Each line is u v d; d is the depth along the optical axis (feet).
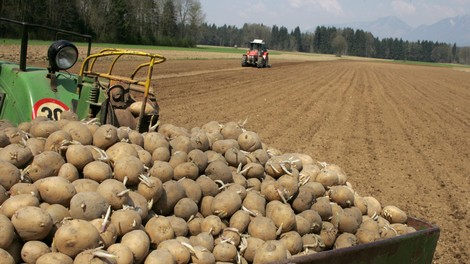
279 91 92.12
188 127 47.42
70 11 209.87
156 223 12.74
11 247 10.73
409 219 18.30
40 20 186.50
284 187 15.44
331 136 51.78
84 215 11.67
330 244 15.79
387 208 18.51
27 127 15.56
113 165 14.07
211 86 87.97
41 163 12.93
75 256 10.76
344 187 17.17
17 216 10.76
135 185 13.57
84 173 13.29
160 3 335.47
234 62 182.91
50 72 19.97
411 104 89.45
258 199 15.16
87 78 21.25
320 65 238.68
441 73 251.39
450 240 25.72
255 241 13.75
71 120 16.56
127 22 274.16
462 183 37.04
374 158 43.27
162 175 14.23
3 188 12.00
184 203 13.94
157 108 20.15
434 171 40.16
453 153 47.93
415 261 15.31
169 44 327.88
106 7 254.47
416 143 51.78
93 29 241.96
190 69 124.06
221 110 60.95
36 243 10.79
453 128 63.93
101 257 10.58
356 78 155.53
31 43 147.13
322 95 91.97
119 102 19.36
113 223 11.89
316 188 16.72
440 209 30.55
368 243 13.57
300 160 17.71
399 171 39.37
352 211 16.76
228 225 14.43
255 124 54.39
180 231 13.34
